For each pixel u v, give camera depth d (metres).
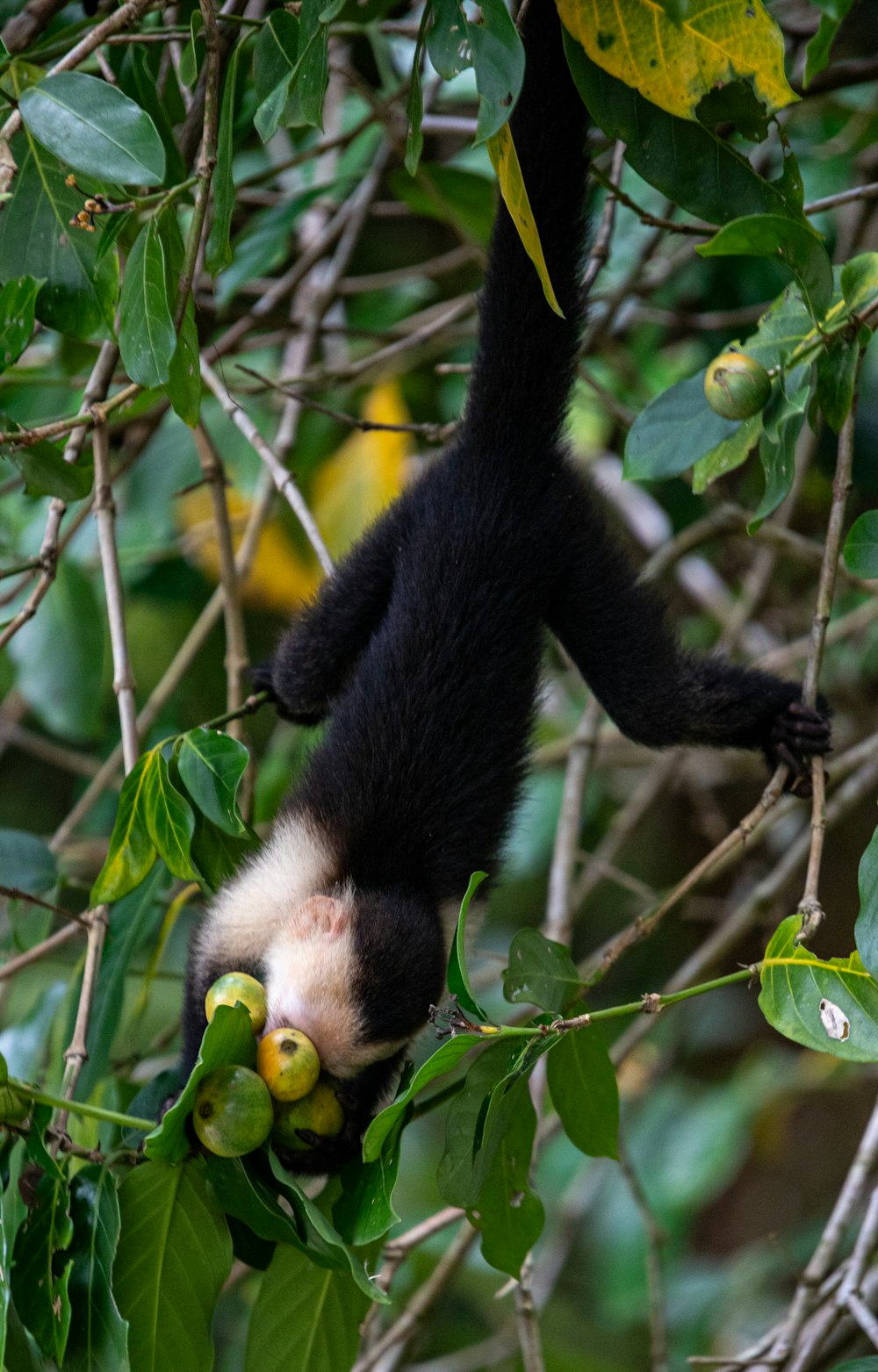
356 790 8.48
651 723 9.00
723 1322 13.99
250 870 8.41
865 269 7.43
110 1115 6.41
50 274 7.71
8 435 7.18
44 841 9.93
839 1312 8.44
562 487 9.39
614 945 7.40
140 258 6.87
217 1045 6.21
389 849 8.35
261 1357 6.99
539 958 7.16
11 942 10.31
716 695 8.84
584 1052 7.40
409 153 6.64
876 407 12.94
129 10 7.24
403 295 14.73
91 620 12.16
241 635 10.15
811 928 6.57
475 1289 13.95
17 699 14.51
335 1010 7.56
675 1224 14.12
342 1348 7.04
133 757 8.25
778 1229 16.09
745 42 6.94
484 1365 12.23
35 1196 6.47
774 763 8.61
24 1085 6.37
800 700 8.73
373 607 9.38
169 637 14.80
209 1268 6.63
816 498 13.92
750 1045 16.39
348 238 12.57
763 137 7.32
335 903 8.00
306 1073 6.57
